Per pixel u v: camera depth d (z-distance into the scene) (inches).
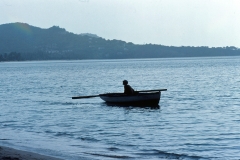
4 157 864.9
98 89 3112.7
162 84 3479.3
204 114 1631.4
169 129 1307.8
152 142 1111.0
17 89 3267.7
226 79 3917.3
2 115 1691.7
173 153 979.9
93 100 2233.0
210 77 4311.0
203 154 970.7
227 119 1491.1
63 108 1911.9
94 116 1622.8
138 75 5128.0
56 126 1392.7
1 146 1030.4
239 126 1338.6
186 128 1320.1
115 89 3085.6
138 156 947.3
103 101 2159.2
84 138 1170.6
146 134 1228.5
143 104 1888.5
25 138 1169.4
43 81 4375.0
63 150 997.2
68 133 1253.7
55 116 1643.7
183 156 953.5
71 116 1635.1
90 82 3954.2
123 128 1339.8
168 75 4960.6
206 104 1974.7
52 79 4736.7
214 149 1020.5
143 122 1456.7
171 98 2281.0
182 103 2026.3
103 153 970.7
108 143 1097.4
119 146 1059.9
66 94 2748.5
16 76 5816.9
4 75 6245.1
